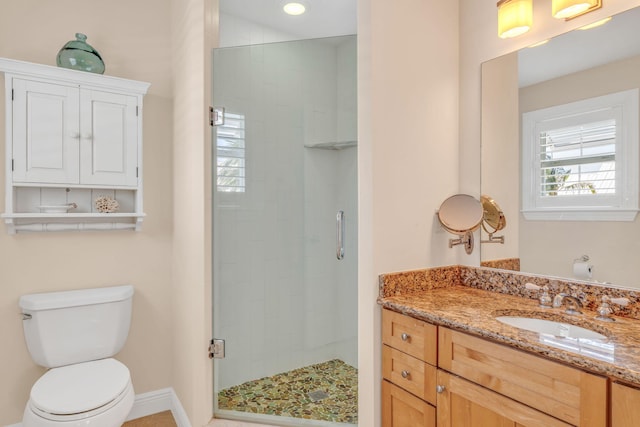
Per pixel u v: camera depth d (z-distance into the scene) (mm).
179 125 2205
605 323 1231
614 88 1338
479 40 1775
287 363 2355
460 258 1865
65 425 1393
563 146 1487
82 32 2084
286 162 2301
